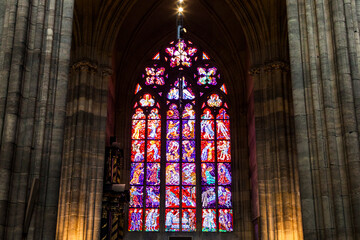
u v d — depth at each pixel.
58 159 15.91
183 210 35.66
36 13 16.58
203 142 37.34
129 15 34.94
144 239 34.50
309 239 15.77
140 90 38.47
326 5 17.59
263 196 26.95
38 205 15.27
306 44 17.61
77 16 28.69
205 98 38.50
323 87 16.84
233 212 35.44
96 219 26.27
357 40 16.80
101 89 28.64
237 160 36.25
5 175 14.48
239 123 37.00
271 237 25.89
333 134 16.33
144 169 36.47
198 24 38.19
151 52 38.94
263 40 29.17
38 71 16.09
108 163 28.73
